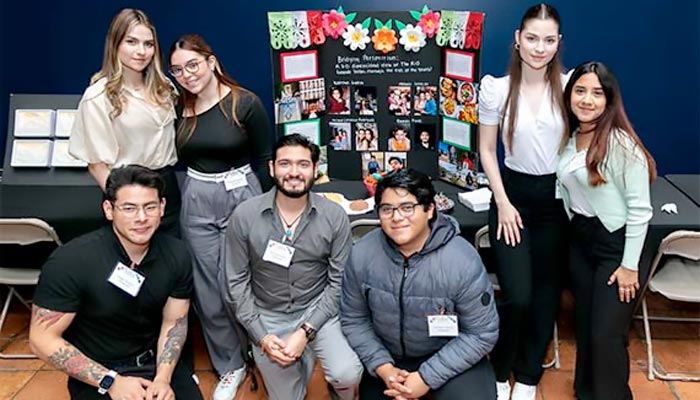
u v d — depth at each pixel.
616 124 2.32
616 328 2.48
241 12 3.65
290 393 2.63
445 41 3.29
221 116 2.68
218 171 2.75
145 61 2.59
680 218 2.95
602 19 3.56
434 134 3.48
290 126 3.44
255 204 2.52
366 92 3.48
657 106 3.68
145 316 2.32
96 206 3.15
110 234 2.25
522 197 2.63
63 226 3.04
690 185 3.40
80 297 2.21
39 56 3.77
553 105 2.49
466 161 3.36
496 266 2.69
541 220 2.66
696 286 2.93
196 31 3.68
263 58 3.72
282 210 2.51
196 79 2.60
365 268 2.32
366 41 3.39
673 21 3.55
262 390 2.96
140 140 2.67
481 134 2.69
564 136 2.49
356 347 2.41
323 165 3.59
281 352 2.49
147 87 2.67
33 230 2.88
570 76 2.41
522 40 2.45
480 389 2.30
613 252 2.46
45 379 3.03
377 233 2.38
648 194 2.35
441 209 3.12
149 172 2.20
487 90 2.61
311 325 2.55
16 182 3.42
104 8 3.67
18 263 3.25
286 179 2.40
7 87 3.81
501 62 3.65
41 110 3.52
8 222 2.82
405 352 2.40
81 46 3.74
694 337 3.31
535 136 2.54
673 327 3.39
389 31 3.36
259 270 2.57
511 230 2.61
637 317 3.41
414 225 2.17
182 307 2.39
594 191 2.41
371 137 3.55
